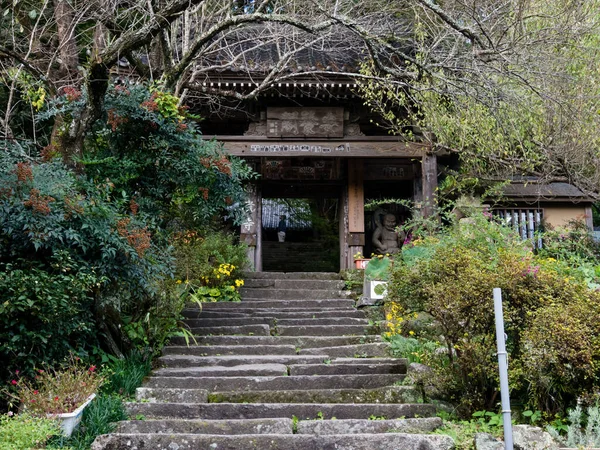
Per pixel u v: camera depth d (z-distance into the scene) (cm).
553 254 953
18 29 1090
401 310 721
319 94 1263
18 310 596
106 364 726
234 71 1148
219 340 850
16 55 811
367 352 803
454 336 611
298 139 1282
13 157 713
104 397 614
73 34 1025
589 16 1030
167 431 574
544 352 549
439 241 827
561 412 575
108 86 809
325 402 657
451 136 1116
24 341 604
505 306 586
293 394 661
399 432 573
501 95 798
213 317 966
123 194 755
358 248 1343
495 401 617
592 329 556
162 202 890
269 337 854
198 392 657
